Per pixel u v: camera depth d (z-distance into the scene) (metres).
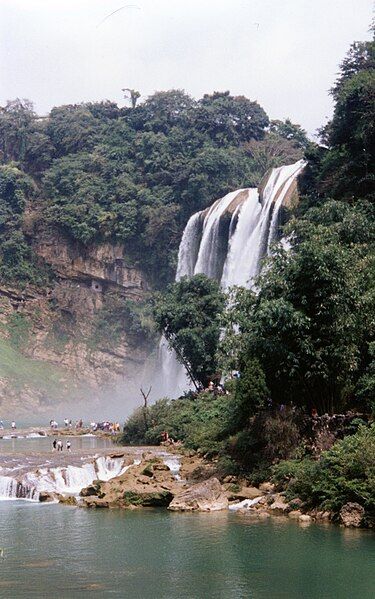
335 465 27.78
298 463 31.17
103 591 18.92
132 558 22.34
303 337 33.91
